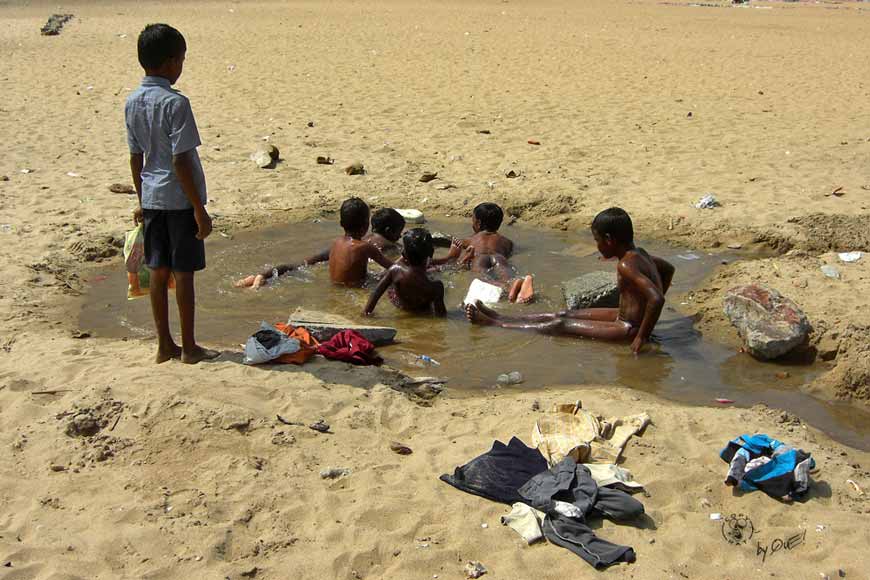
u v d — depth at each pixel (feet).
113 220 30.99
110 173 37.14
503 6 122.62
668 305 24.64
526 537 13.29
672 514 14.02
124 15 106.93
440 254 28.96
